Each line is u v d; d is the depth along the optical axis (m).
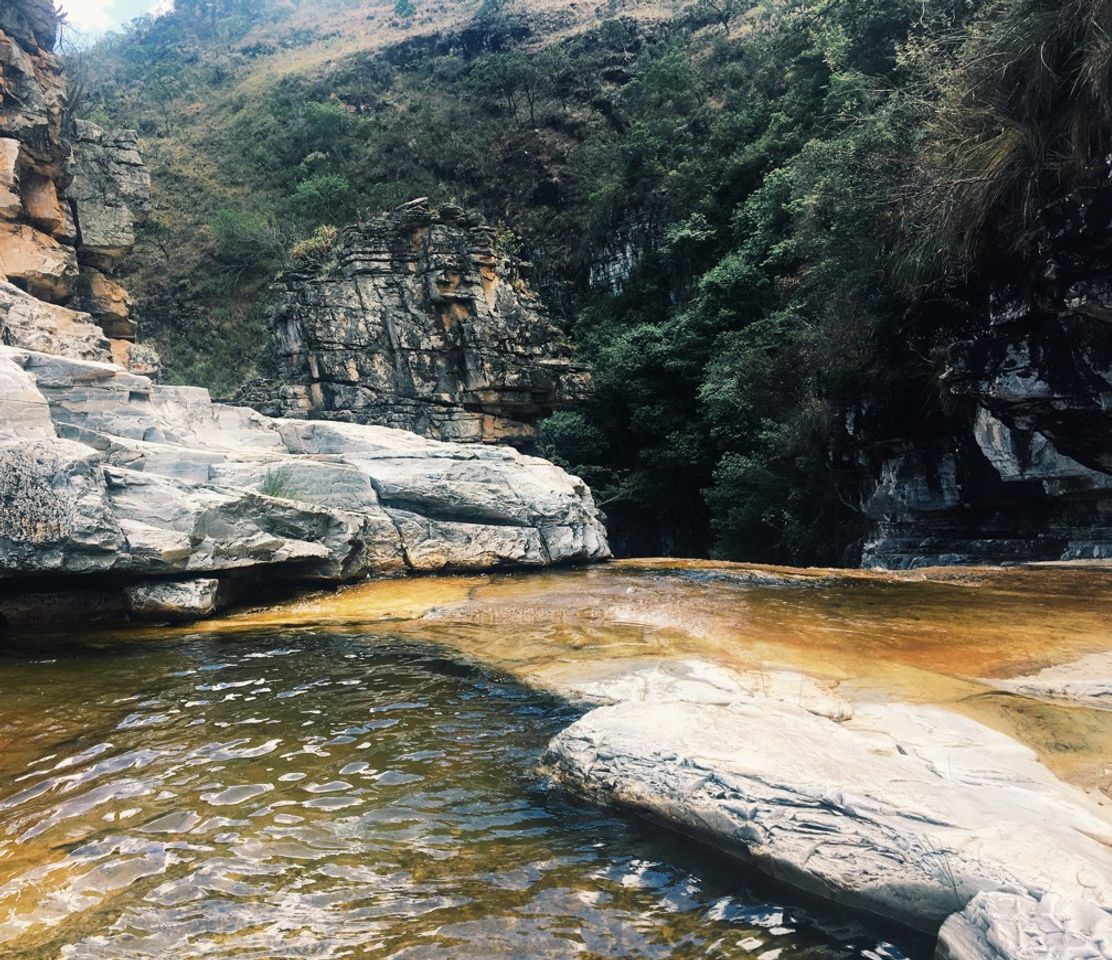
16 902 3.33
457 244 32.28
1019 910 2.80
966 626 7.27
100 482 8.82
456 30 76.88
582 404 34.66
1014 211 10.16
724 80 48.41
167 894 3.40
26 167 20.19
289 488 11.31
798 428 20.27
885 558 16.86
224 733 5.34
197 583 9.05
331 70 76.56
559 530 13.17
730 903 3.36
